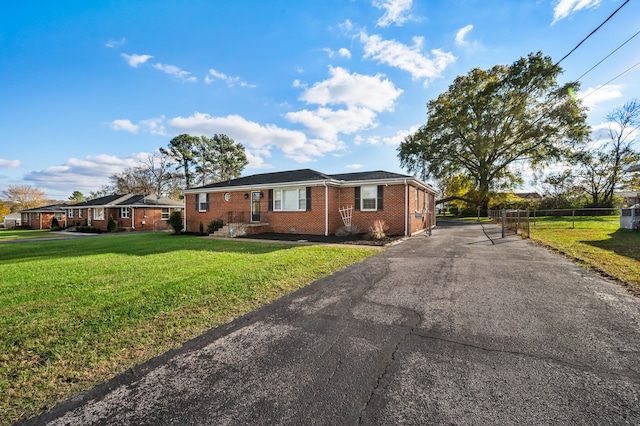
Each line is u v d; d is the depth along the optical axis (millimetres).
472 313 3725
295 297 4590
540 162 29328
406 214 13844
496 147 29016
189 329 3402
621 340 2912
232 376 2393
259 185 16531
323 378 2334
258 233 16062
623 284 4910
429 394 2092
